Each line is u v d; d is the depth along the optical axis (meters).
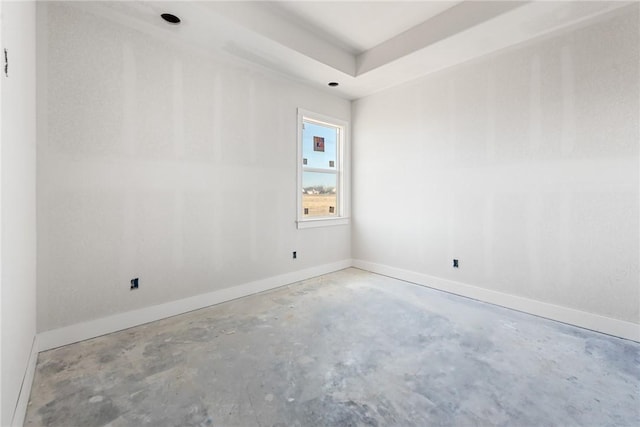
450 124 3.47
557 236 2.73
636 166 2.35
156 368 1.96
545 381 1.83
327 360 2.06
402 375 1.89
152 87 2.68
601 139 2.49
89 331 2.38
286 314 2.87
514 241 3.00
